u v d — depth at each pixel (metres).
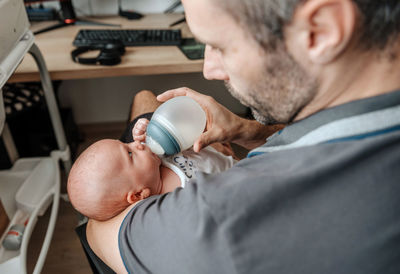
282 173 0.40
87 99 2.15
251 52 0.38
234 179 0.44
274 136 0.56
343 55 0.35
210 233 0.41
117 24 1.59
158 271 0.49
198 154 0.99
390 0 0.32
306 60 0.36
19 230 1.24
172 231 0.45
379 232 0.35
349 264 0.37
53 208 1.38
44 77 1.18
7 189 1.46
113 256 0.63
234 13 0.35
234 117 0.84
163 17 1.70
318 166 0.38
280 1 0.33
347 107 0.39
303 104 0.41
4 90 1.50
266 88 0.41
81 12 1.71
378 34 0.33
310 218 0.37
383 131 0.37
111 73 1.23
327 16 0.32
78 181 0.86
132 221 0.55
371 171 0.36
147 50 1.35
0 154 1.54
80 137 2.19
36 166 1.51
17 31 0.92
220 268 0.41
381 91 0.37
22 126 1.76
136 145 0.90
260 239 0.39
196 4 0.37
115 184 0.85
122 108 2.23
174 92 0.86
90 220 0.84
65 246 1.55
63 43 1.38
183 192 0.48
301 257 0.38
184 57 1.30
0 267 1.13
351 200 0.36
